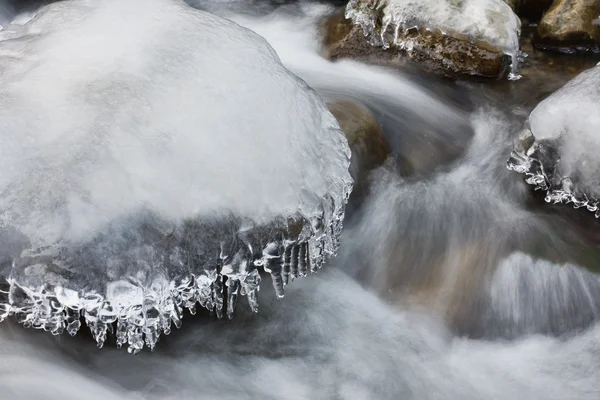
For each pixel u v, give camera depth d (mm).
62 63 2959
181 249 2607
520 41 5891
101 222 2480
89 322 2576
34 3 6156
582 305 3475
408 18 5379
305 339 3305
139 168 2584
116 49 3043
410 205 4035
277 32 5938
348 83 4988
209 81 2969
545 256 3656
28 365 2713
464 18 5266
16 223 2445
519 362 3260
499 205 4062
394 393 3102
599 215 3898
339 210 3250
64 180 2492
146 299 2568
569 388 3121
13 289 2469
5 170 2508
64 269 2436
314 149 3125
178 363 3082
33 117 2645
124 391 2883
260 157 2848
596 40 5578
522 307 3467
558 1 5715
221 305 2941
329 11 6305
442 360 3260
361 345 3297
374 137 4203
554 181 4059
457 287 3562
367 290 3619
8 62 3018
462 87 5250
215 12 6332
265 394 3043
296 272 3098
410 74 5309
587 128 3840
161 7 3455
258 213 2787
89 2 3516
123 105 2738
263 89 3086
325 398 3055
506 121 4910
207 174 2691
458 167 4426
